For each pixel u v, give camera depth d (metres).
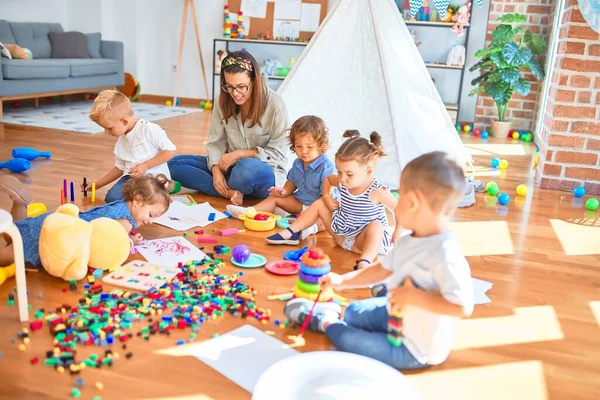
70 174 3.09
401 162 3.03
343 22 2.98
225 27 6.30
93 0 6.55
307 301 1.58
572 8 3.17
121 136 2.58
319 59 3.07
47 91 5.34
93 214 1.91
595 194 3.33
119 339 1.44
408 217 1.29
